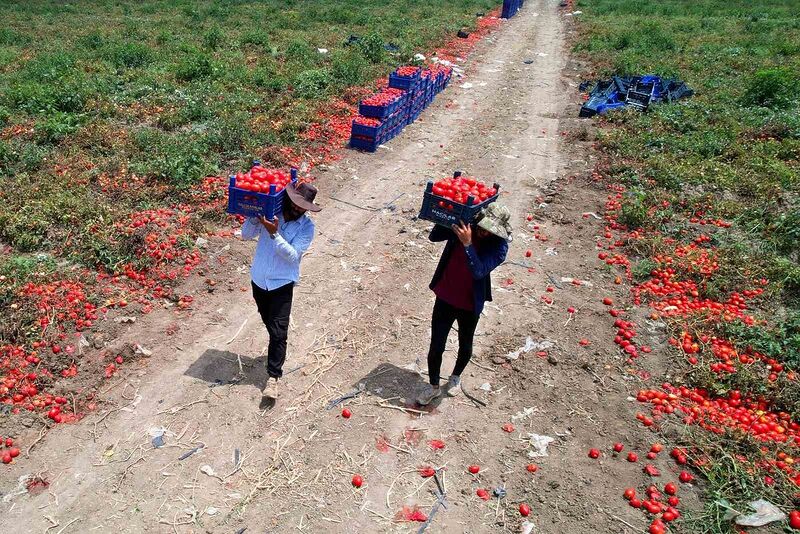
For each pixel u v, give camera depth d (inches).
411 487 193.2
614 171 452.4
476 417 223.6
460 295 205.2
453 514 184.4
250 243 334.3
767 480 194.1
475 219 198.7
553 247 354.6
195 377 234.1
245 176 209.6
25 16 1141.1
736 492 191.6
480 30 1117.7
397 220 379.9
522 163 486.9
